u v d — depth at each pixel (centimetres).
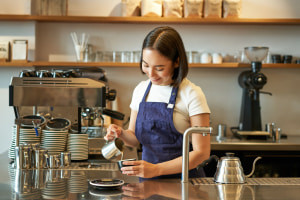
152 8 376
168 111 200
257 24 401
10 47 387
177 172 177
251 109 376
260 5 405
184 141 167
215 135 404
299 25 407
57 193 151
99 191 155
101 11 402
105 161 232
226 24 400
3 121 390
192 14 376
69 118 253
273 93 409
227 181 171
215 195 149
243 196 148
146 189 159
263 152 340
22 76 249
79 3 401
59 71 257
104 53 388
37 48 397
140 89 215
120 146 194
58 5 383
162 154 204
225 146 338
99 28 404
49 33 401
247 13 405
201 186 165
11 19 376
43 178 181
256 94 374
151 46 179
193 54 386
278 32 408
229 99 408
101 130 277
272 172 340
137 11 384
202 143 186
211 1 374
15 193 151
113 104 392
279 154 340
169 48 179
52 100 229
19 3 387
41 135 233
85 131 268
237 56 392
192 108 195
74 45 403
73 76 260
